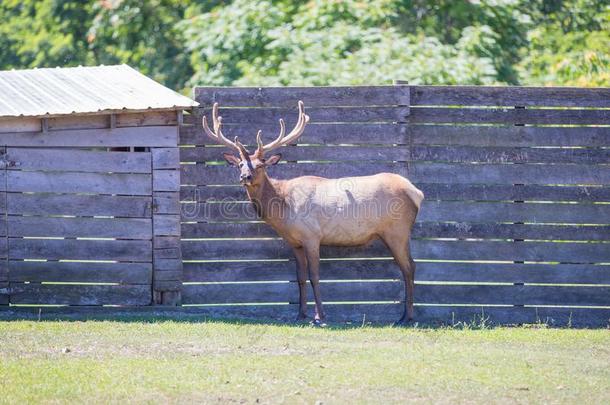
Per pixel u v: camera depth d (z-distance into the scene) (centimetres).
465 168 4869
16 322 4328
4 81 4916
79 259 4709
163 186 4744
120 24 8156
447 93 4872
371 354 3834
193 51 7750
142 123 4706
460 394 3316
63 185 4681
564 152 4884
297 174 4838
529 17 7725
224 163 5100
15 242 4672
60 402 3125
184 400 3178
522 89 4872
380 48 6631
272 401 3191
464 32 7194
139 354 3753
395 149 4850
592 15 8369
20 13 9531
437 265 4856
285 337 4125
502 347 4097
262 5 7144
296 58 6569
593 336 4425
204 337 4062
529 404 3231
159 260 4753
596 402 3266
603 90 4884
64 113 4475
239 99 4825
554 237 4881
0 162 4616
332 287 4838
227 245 4806
